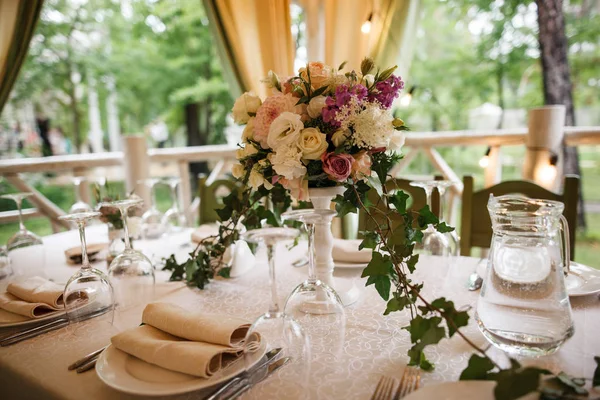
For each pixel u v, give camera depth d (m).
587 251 3.81
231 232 1.05
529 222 0.62
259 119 0.83
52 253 1.44
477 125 5.53
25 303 0.86
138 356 0.65
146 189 2.63
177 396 0.60
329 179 0.85
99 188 1.44
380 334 0.77
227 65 2.72
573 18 4.70
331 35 2.60
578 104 5.02
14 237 1.24
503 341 0.65
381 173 0.87
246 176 0.92
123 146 2.62
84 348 0.75
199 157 2.88
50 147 6.32
